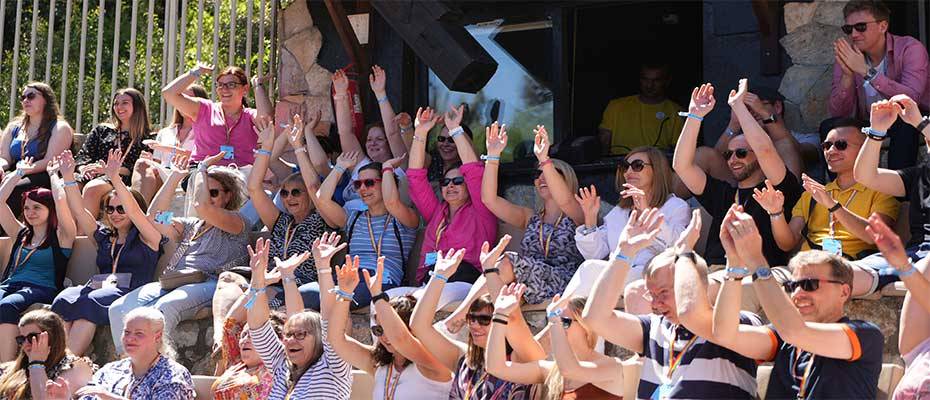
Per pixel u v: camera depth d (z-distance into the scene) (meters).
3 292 9.72
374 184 9.20
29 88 11.26
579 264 8.40
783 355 5.62
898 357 7.10
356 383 7.50
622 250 5.87
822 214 7.86
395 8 9.60
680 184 8.77
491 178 8.67
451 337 7.23
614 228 8.10
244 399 7.63
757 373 6.24
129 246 9.62
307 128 10.41
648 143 10.31
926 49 9.33
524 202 10.19
